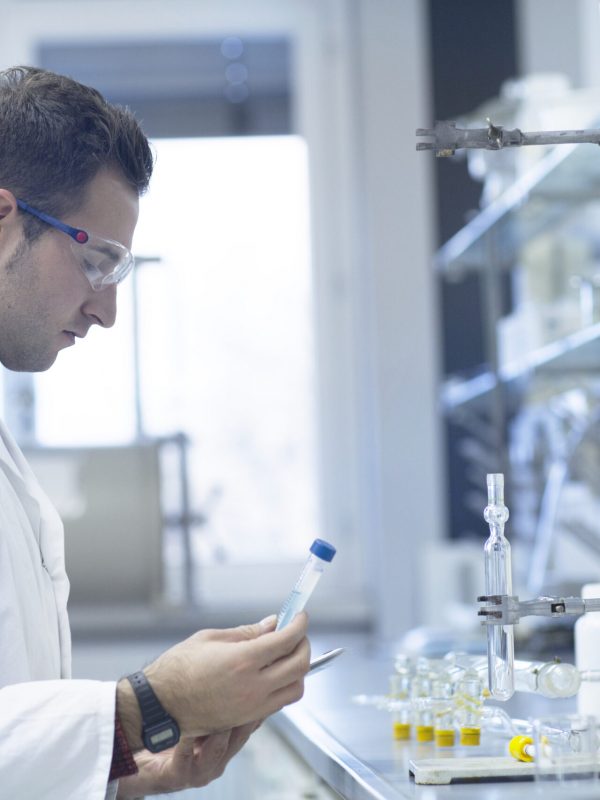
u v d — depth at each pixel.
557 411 3.59
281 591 4.87
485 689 1.49
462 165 4.75
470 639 2.56
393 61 4.80
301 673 1.31
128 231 1.57
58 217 1.49
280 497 4.95
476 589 4.15
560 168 2.89
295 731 1.82
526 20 4.86
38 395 4.69
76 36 5.08
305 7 5.10
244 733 1.52
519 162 3.17
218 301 4.98
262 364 4.98
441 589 4.21
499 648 1.36
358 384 4.98
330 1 5.10
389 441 4.69
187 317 4.96
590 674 1.48
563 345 3.01
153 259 4.09
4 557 1.41
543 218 3.36
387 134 4.77
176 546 4.68
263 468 4.95
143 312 4.46
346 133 5.05
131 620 4.38
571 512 3.68
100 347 4.67
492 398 3.88
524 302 3.60
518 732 1.54
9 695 1.29
